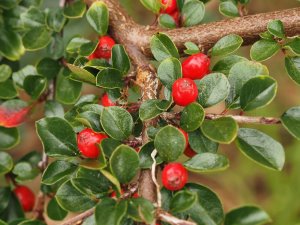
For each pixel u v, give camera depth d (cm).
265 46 20
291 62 20
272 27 20
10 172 24
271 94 17
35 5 26
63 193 18
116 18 23
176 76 18
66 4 25
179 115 18
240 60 20
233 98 18
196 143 17
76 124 19
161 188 17
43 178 18
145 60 22
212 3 38
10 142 23
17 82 24
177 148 17
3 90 24
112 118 18
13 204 24
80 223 17
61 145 18
